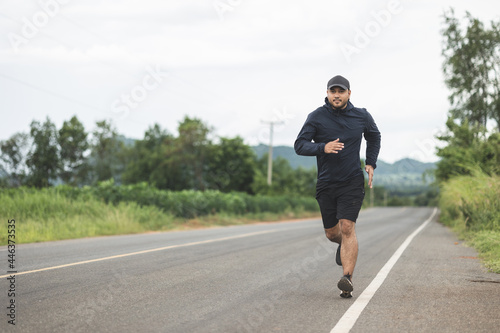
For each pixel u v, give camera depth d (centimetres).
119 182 8750
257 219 3578
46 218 1684
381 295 553
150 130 9169
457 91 3294
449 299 529
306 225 2483
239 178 8206
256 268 769
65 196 2052
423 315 454
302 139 557
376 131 580
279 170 9525
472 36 3262
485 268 776
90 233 1548
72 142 7706
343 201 555
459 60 3278
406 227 2227
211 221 2728
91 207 1938
